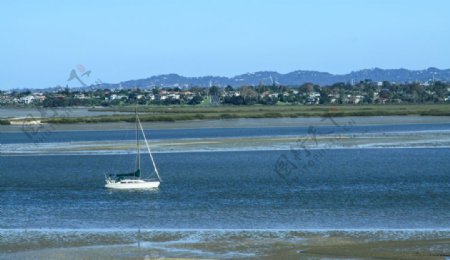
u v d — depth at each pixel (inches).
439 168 4822.8
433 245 2480.3
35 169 5177.2
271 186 4047.7
